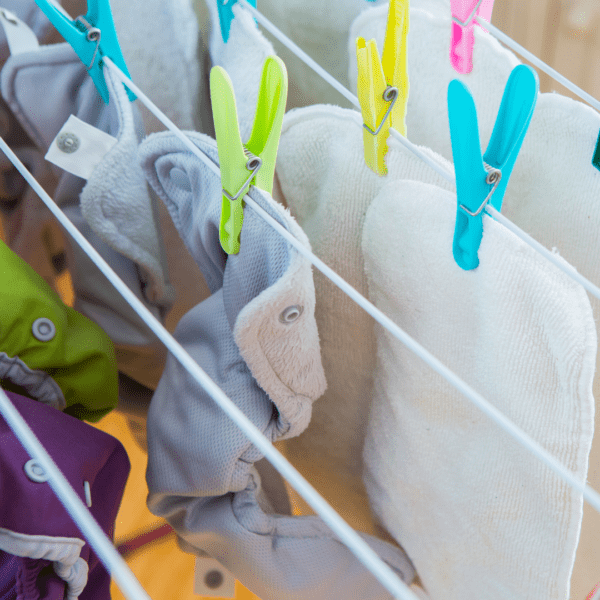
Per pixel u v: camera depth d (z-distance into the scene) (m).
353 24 0.44
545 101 0.38
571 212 0.38
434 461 0.43
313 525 0.48
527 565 0.37
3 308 0.39
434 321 0.38
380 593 0.48
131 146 0.43
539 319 0.30
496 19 0.56
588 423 0.30
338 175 0.40
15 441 0.33
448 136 0.44
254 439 0.25
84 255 0.55
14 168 0.53
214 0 0.46
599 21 0.54
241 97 0.42
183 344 0.46
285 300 0.32
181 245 0.58
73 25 0.37
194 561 0.70
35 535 0.30
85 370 0.46
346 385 0.50
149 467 0.45
